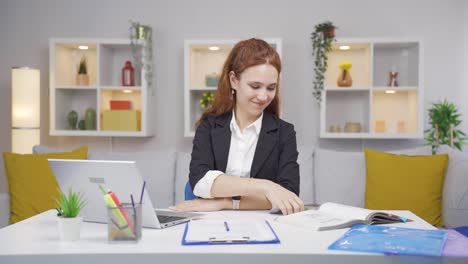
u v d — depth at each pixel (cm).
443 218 282
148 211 122
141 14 423
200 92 409
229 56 175
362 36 413
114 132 391
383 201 289
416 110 380
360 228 119
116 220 105
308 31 414
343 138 414
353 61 407
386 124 405
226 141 178
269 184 152
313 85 414
